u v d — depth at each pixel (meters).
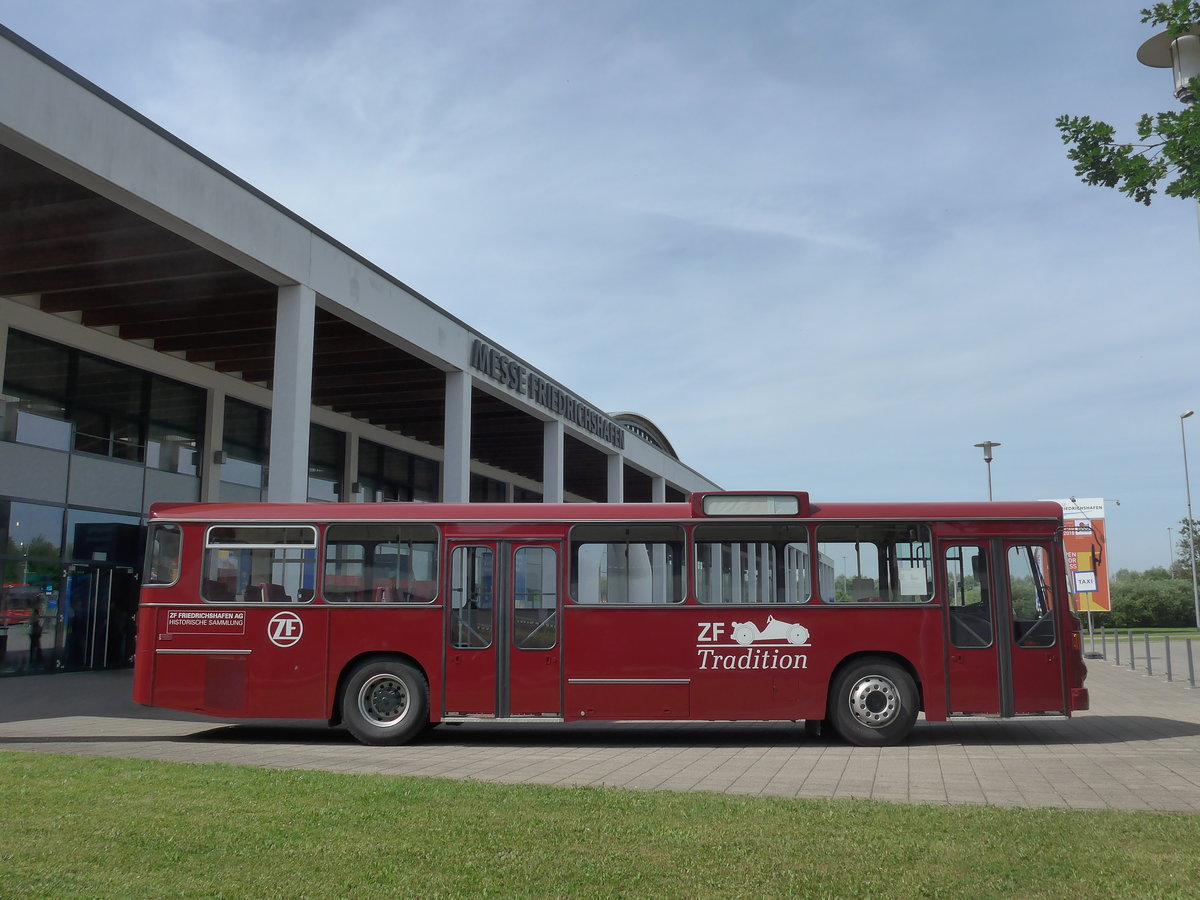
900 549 13.64
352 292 19.42
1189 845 6.81
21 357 20.95
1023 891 5.80
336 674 13.52
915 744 13.29
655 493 39.22
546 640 13.52
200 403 25.88
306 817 7.55
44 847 6.56
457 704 13.42
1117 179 9.74
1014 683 13.34
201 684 13.58
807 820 7.60
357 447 31.44
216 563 13.81
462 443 23.00
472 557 13.71
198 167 15.77
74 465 22.25
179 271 18.33
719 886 5.89
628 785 9.77
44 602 21.69
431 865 6.29
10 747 12.16
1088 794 9.24
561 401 28.62
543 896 5.70
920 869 6.24
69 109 13.52
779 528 13.70
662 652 13.46
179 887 5.77
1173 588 61.75
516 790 8.85
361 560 13.77
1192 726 14.95
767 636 13.45
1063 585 13.56
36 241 17.05
